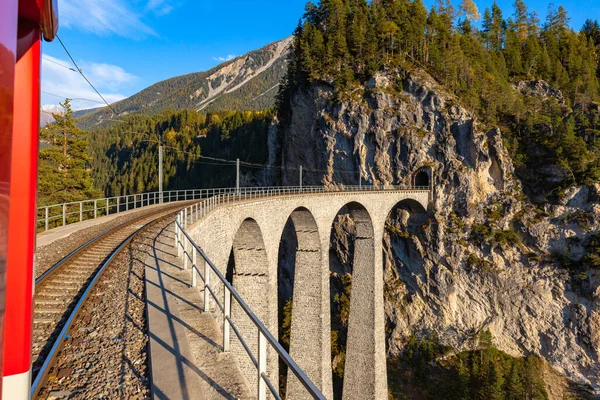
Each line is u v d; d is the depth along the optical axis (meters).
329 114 73.94
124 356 5.91
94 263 12.23
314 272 36.84
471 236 58.62
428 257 60.97
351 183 72.25
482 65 82.75
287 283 77.88
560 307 51.66
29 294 2.96
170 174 132.38
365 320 44.38
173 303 7.75
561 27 103.69
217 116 161.12
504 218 57.81
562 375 50.41
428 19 89.25
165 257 12.59
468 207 59.78
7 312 2.85
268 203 28.69
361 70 75.88
